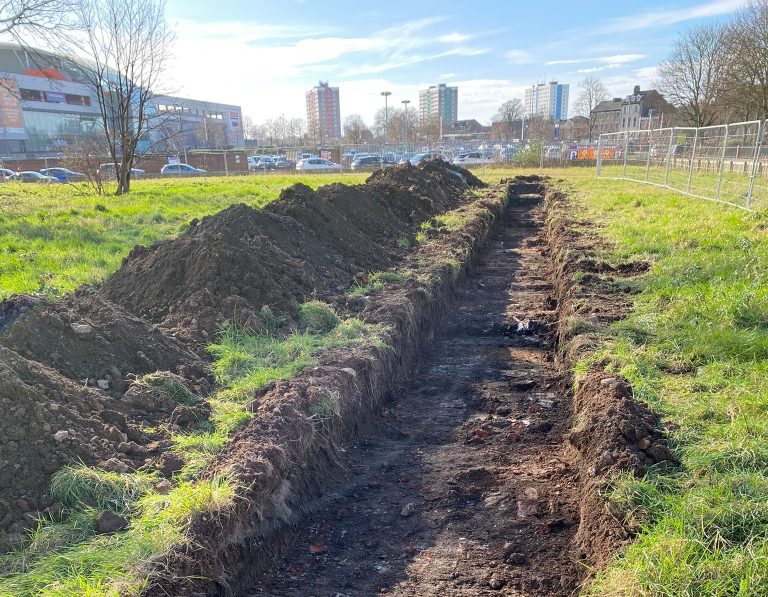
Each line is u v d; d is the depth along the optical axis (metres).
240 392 4.16
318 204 8.28
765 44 29.23
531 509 3.66
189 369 4.38
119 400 3.78
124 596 2.31
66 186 22.27
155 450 3.40
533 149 32.62
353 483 4.05
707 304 5.38
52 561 2.50
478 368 6.18
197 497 2.88
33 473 2.90
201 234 6.29
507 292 9.02
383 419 5.02
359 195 9.97
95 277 6.94
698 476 3.02
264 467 3.27
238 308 5.29
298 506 3.59
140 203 14.44
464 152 41.47
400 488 4.00
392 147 42.38
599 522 3.02
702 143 15.83
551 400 5.24
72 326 4.11
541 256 11.52
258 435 3.55
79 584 2.35
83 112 58.19
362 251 8.12
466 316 7.86
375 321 5.75
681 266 6.80
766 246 7.21
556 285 8.31
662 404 3.79
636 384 4.05
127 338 4.37
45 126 54.16
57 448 3.05
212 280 5.51
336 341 5.15
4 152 49.62
